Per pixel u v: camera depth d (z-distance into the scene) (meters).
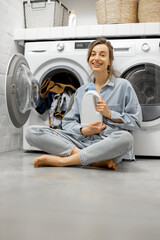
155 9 2.26
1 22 2.24
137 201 0.96
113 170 1.60
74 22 2.52
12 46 2.44
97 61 1.82
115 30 2.24
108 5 2.37
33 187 1.13
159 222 0.76
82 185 1.19
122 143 1.50
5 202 0.92
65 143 1.68
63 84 2.25
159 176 1.44
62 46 2.28
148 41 2.17
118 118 1.70
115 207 0.89
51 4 2.46
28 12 2.54
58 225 0.73
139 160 2.10
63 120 1.90
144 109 2.16
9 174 1.40
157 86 2.14
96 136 1.75
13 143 2.51
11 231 0.68
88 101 1.71
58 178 1.32
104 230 0.70
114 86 1.85
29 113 2.31
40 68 2.35
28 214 0.81
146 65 2.15
